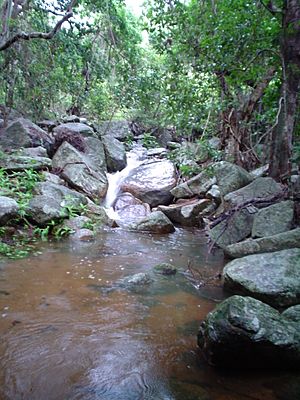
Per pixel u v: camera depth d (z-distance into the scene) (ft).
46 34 26.09
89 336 10.06
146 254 18.10
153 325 10.84
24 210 20.30
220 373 8.58
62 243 19.12
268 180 19.45
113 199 28.53
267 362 8.55
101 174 29.55
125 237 21.20
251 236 17.25
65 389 7.89
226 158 27.20
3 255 16.53
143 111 41.63
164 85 27.12
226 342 8.27
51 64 35.63
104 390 7.89
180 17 24.36
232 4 19.93
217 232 18.52
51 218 20.47
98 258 17.01
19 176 24.58
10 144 29.43
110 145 34.65
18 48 32.91
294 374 8.55
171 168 30.27
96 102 43.47
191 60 24.56
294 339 8.43
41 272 14.70
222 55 20.06
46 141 31.14
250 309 8.68
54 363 8.79
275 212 16.89
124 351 9.39
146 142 39.47
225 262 16.97
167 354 9.32
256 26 18.99
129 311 11.68
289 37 17.44
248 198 18.90
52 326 10.50
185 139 36.78
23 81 35.40
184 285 14.10
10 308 11.43
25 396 7.64
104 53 41.16
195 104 24.73
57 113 42.16
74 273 14.80
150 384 8.11
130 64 36.14
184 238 21.59
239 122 26.48
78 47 37.47
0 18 30.32
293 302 11.75
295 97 18.35
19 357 8.96
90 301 12.26
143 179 29.25
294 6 17.04
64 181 27.30
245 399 7.66
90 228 21.71
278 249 15.11
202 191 26.21
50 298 12.30
